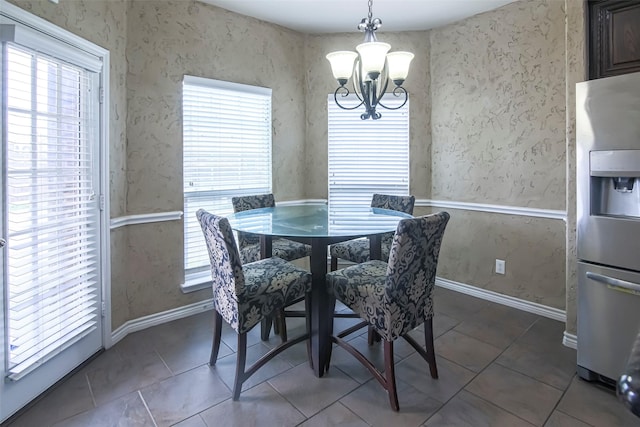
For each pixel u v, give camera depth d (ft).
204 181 10.14
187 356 7.64
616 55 6.91
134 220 8.60
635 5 6.65
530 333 8.60
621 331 6.19
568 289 7.88
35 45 5.82
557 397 6.22
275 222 7.77
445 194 11.66
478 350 7.81
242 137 10.86
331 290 6.82
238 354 6.14
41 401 6.10
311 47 12.12
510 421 5.65
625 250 6.10
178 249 9.49
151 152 8.89
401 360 7.43
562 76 9.04
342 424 5.60
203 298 10.07
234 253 5.88
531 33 9.50
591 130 6.40
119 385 6.59
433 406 6.00
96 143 7.47
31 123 5.91
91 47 7.17
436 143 11.79
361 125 12.15
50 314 6.38
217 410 5.92
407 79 11.85
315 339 6.89
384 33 11.79
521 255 10.01
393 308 5.86
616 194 6.42
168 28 9.05
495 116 10.33
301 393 6.37
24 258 5.89
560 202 9.23
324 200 12.43
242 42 10.54
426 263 6.18
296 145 12.16
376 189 12.23
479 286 10.98
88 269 7.30
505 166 10.20
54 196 6.46
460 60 11.00
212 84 9.89
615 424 5.55
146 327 8.96
